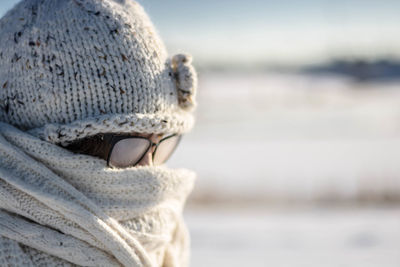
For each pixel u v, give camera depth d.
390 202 6.13
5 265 0.95
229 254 4.11
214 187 6.77
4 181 0.97
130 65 1.02
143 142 1.06
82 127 0.96
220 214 5.61
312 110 20.94
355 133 13.52
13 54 1.00
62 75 0.98
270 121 17.14
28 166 0.96
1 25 1.07
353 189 6.59
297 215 5.55
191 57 1.18
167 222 1.13
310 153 10.29
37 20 1.00
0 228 0.97
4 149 0.96
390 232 4.72
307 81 47.66
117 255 0.97
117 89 1.01
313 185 6.95
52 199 0.94
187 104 1.18
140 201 1.05
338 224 5.11
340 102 24.78
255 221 5.28
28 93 0.99
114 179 1.00
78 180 1.00
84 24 1.00
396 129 13.78
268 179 7.46
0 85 1.03
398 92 31.12
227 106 22.78
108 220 0.98
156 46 1.09
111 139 1.02
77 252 0.96
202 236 4.68
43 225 0.98
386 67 53.78
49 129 0.96
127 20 1.05
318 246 4.32
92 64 0.99
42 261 0.98
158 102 1.06
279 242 4.46
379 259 3.94
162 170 1.07
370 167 8.23
